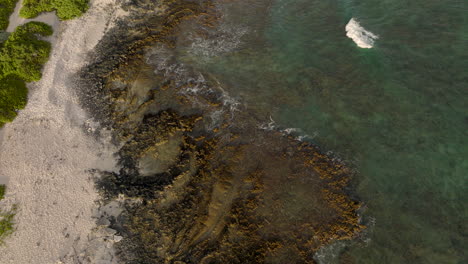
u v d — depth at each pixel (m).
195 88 28.20
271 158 24.03
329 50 28.44
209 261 20.41
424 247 19.30
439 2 28.80
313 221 21.16
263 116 26.11
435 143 22.44
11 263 21.09
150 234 21.52
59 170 24.41
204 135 25.58
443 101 23.86
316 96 26.30
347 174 22.59
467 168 21.20
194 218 21.86
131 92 28.17
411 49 26.62
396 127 23.64
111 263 20.73
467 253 18.73
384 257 19.41
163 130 25.91
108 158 24.83
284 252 20.27
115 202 22.77
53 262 20.88
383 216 20.69
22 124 27.00
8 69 29.16
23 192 23.77
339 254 19.92
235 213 21.86
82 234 21.72
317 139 24.41
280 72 28.19
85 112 27.22
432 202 20.59
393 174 22.00
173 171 23.86
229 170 23.73
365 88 25.81
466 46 25.78
